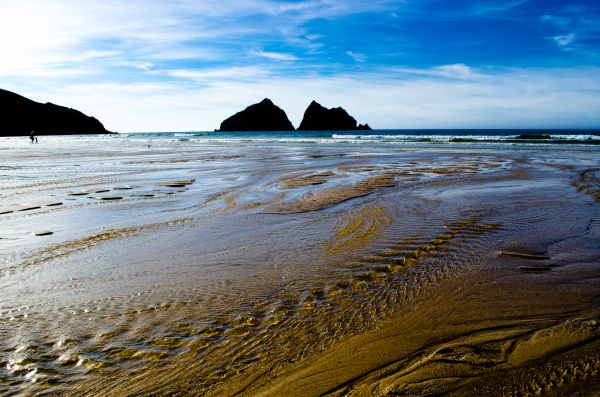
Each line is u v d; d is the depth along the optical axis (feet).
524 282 17.52
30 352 12.39
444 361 11.47
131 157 94.22
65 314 14.90
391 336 13.05
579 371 10.71
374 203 35.96
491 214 31.14
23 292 16.90
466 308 15.02
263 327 13.80
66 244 23.70
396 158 84.74
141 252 22.30
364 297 16.17
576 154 89.35
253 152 110.83
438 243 23.70
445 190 42.83
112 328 13.84
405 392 10.12
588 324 13.44
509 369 10.97
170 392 10.46
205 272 19.19
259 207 34.68
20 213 32.12
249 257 21.40
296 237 25.27
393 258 21.08
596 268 19.15
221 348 12.50
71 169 66.18
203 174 58.70
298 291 16.87
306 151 112.98
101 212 32.65
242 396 10.25
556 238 24.47
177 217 30.91
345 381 10.71
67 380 11.05
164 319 14.46
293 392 10.33
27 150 128.36
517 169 61.57
